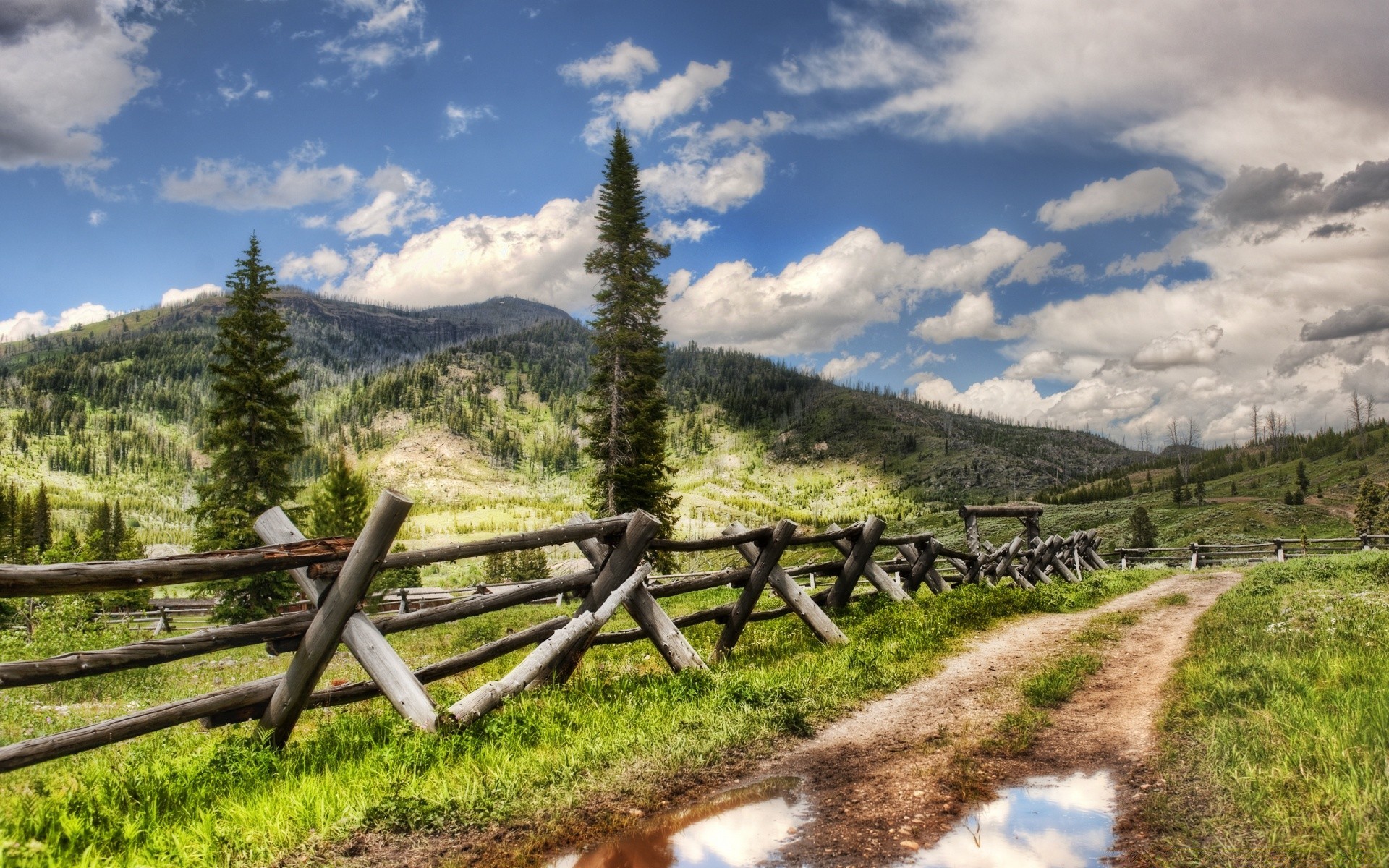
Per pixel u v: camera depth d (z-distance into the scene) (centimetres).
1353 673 564
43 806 420
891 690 690
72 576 406
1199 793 396
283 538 559
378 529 514
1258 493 16300
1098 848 354
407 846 390
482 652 648
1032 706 619
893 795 438
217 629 494
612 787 458
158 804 441
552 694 651
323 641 534
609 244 3634
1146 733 523
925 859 351
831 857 360
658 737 534
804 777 479
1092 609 1269
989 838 371
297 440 3108
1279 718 468
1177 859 330
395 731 539
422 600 3089
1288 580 1553
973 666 785
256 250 3073
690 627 1108
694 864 360
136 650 447
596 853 379
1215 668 648
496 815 418
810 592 1115
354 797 438
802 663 781
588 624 679
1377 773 364
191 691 1159
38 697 1093
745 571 892
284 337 3119
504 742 526
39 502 10444
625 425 3444
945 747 520
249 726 653
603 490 3484
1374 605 903
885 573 1202
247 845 387
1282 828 334
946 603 1127
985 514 1614
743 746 535
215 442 2981
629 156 3628
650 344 3569
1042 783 445
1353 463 16788
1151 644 903
